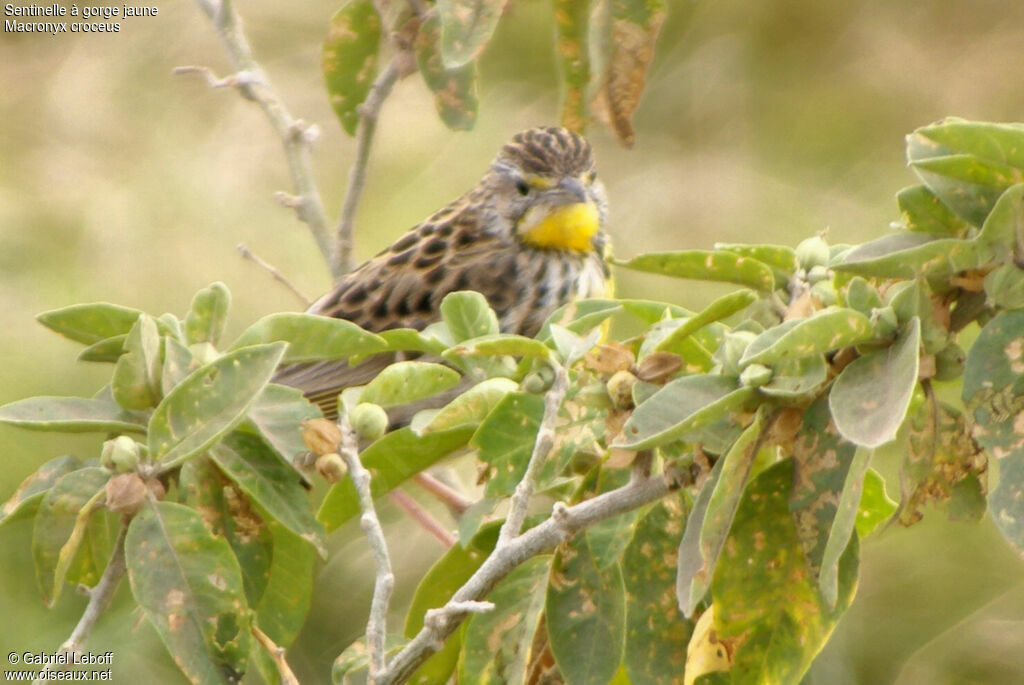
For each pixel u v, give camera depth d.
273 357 4.84
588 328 5.48
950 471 4.62
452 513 7.84
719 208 13.49
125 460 4.79
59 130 12.96
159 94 13.38
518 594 5.14
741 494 4.36
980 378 4.31
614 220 13.41
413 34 7.98
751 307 5.60
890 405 4.06
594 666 4.92
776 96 14.57
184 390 4.81
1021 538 4.13
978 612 11.27
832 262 5.64
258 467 5.07
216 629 4.70
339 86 8.41
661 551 5.16
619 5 6.58
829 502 4.41
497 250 9.85
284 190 12.74
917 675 11.09
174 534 4.73
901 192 4.81
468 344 5.08
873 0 14.92
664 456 4.82
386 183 13.12
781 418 4.45
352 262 8.55
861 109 14.54
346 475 5.43
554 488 5.89
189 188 12.52
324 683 10.98
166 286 12.10
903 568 11.48
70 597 10.37
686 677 4.93
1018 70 14.56
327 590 11.31
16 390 11.23
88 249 12.14
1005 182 4.57
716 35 14.67
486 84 13.72
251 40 13.81
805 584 4.54
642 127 14.31
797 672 4.57
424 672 5.52
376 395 5.08
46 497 4.87
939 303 4.48
